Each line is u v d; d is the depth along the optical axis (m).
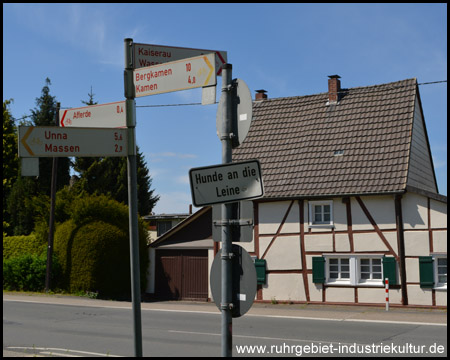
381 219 20.59
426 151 24.59
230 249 5.32
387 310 19.12
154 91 6.03
